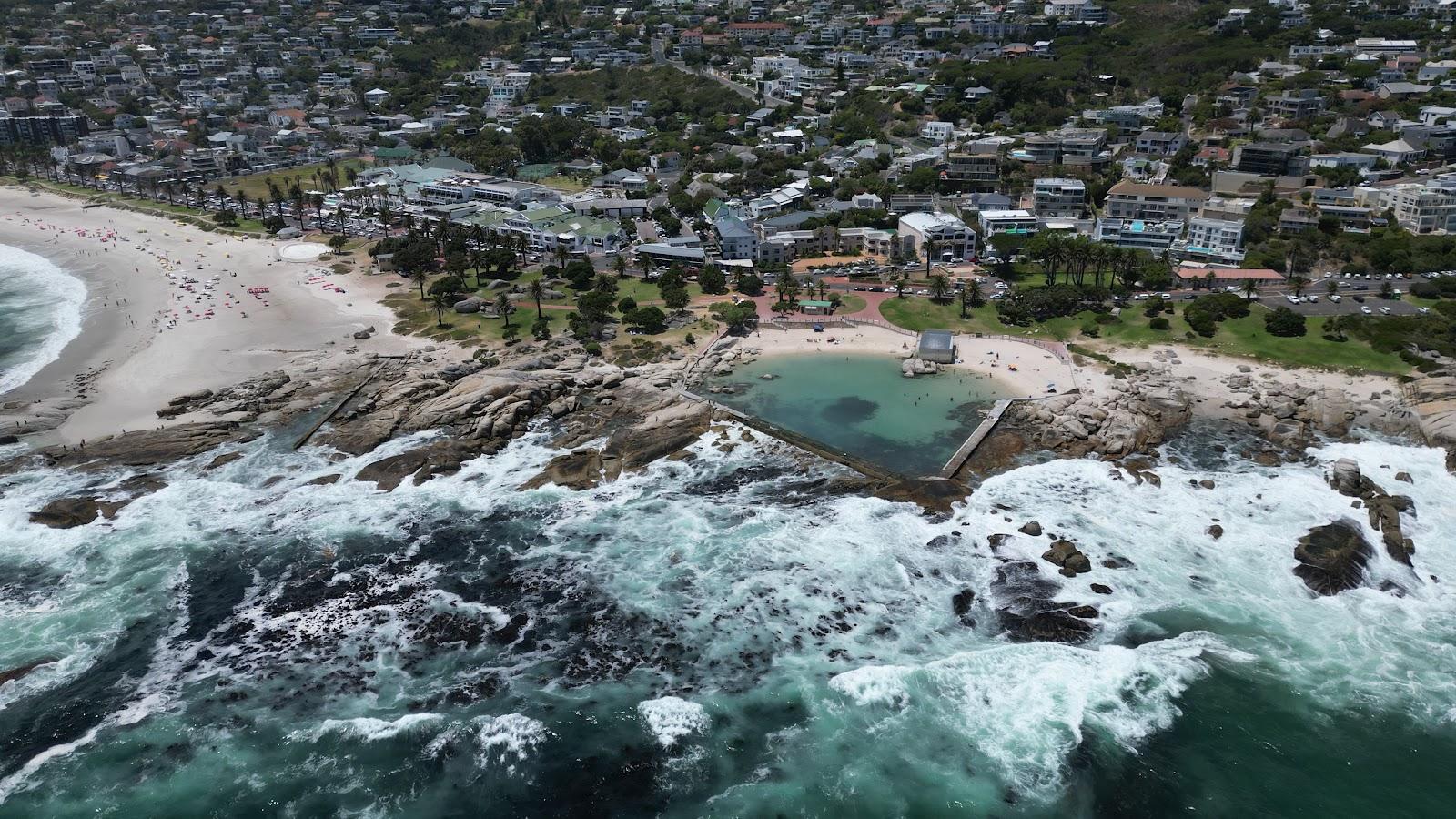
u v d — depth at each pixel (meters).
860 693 91.88
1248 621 100.75
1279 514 119.62
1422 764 83.25
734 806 80.19
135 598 107.69
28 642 100.56
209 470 135.62
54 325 198.12
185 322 197.38
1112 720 88.50
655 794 81.50
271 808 80.25
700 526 119.75
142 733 88.00
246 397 156.75
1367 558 109.06
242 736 87.69
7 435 144.12
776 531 118.31
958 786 81.94
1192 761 84.19
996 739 86.69
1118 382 156.12
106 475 134.12
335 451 140.50
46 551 116.56
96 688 93.94
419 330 189.88
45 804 80.56
